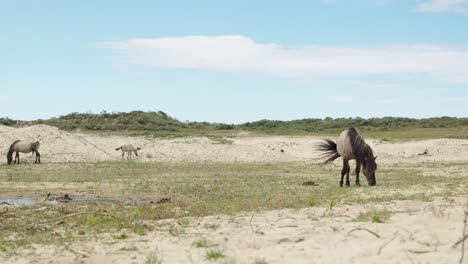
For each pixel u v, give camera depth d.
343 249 8.20
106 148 43.25
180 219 12.18
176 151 41.03
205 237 9.68
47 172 29.39
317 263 7.44
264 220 11.48
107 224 11.82
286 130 61.44
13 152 37.00
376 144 46.56
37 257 8.60
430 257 7.52
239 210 13.48
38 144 34.91
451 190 16.92
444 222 9.91
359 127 63.03
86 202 17.00
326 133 58.16
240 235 9.77
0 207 15.24
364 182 22.95
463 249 7.72
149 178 25.53
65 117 61.81
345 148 20.03
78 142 41.06
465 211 9.84
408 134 55.34
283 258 7.80
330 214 12.03
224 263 7.69
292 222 11.02
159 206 14.80
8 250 9.16
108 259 8.30
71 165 33.59
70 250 8.89
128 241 9.62
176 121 67.12
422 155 41.53
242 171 30.12
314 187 20.69
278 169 31.61
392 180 23.14
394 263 7.31
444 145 43.97
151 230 10.80
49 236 10.46
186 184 22.45
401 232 9.13
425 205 12.91
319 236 9.29
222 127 65.88
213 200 17.12
